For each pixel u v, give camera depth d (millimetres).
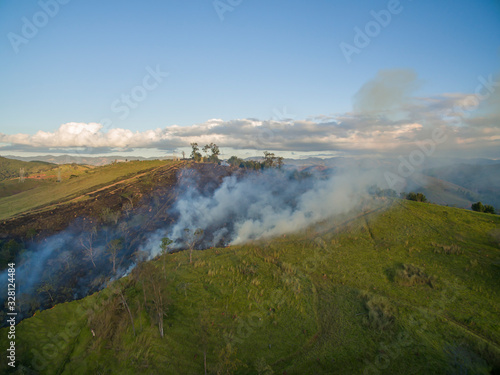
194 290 43969
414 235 59594
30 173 192250
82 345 34469
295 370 29984
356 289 43312
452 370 28406
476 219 64625
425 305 38719
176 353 32719
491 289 40719
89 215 88625
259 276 47875
